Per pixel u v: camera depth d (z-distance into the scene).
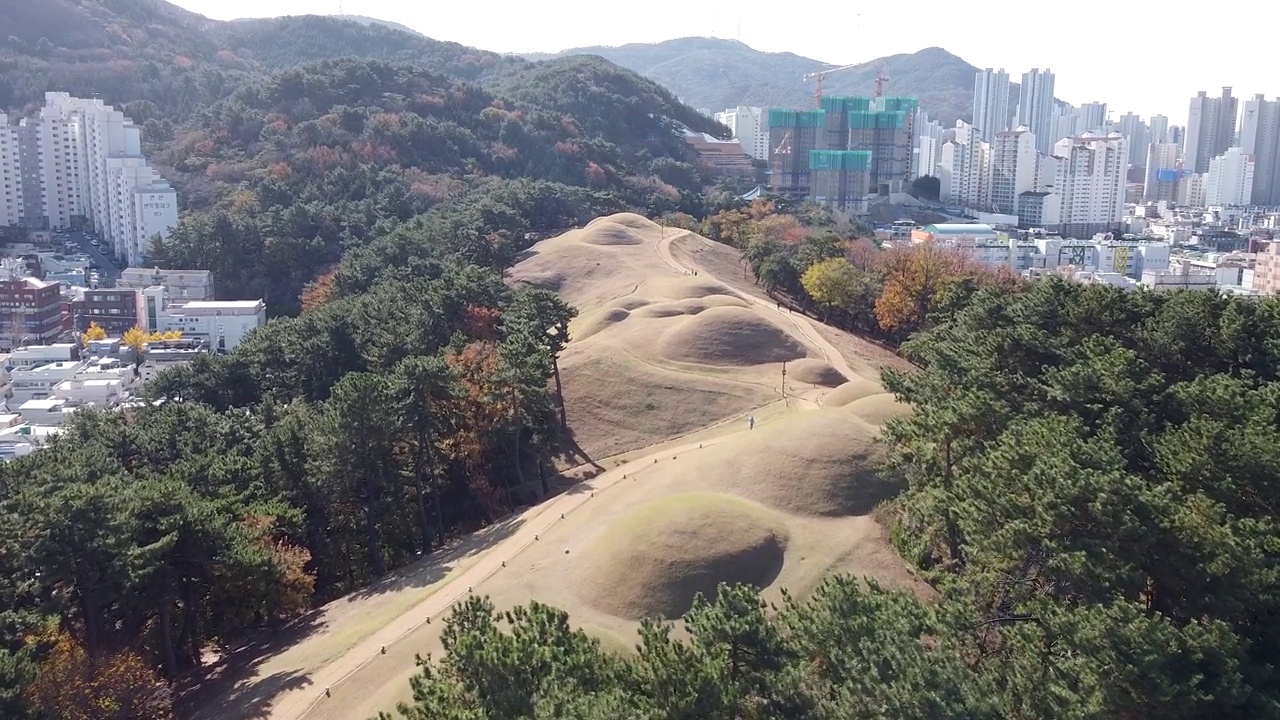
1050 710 44.34
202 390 125.88
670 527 70.38
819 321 166.12
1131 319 87.19
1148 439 64.31
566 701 40.03
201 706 64.50
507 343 105.81
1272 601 49.62
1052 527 51.69
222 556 69.62
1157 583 53.66
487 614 49.53
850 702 42.03
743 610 47.31
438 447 96.81
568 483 103.12
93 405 142.50
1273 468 55.62
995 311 96.00
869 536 73.88
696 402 117.50
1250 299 86.19
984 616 52.94
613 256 182.75
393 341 120.56
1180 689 43.38
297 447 90.19
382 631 68.12
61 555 61.12
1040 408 70.88
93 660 61.06
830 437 84.69
